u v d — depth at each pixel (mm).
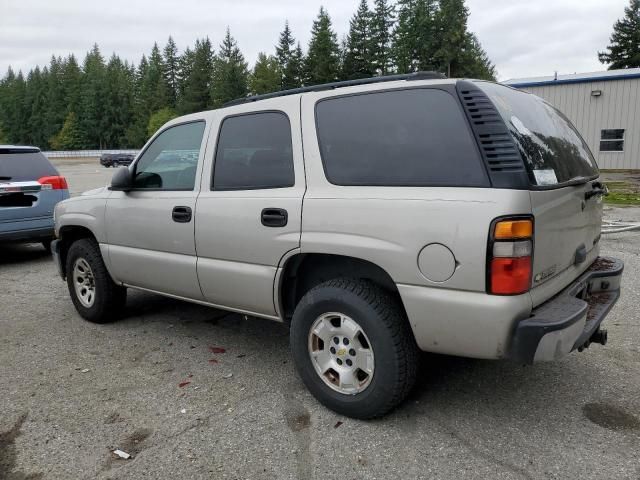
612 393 3324
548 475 2529
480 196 2525
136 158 4359
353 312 2928
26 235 7531
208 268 3697
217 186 3684
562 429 2928
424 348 2795
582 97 22047
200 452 2793
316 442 2861
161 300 5633
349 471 2605
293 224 3164
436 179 2684
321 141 3158
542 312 2613
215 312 5195
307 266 3398
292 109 3326
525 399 3273
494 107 2650
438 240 2607
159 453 2793
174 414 3197
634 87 20984
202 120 3900
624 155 21625
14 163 7562
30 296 5980
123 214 4332
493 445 2789
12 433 3021
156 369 3863
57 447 2873
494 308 2494
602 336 3174
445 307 2619
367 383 2967
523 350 2500
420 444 2814
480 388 3432
